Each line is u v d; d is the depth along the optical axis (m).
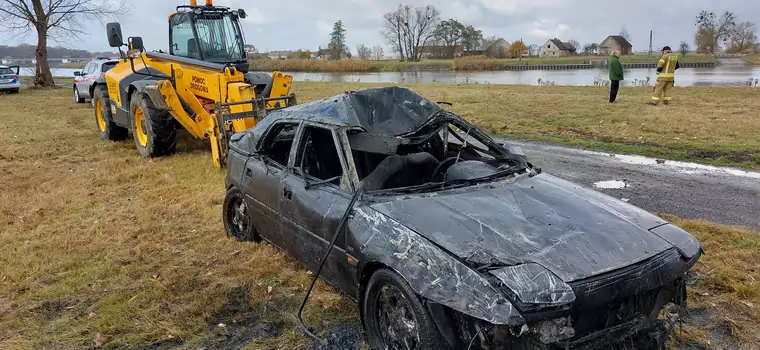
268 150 5.07
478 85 24.38
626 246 3.15
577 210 3.59
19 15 28.48
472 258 2.92
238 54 9.89
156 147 9.36
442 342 2.94
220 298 4.29
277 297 4.30
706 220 5.77
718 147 9.28
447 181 4.07
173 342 3.75
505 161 4.62
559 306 2.70
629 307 3.04
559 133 11.14
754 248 4.88
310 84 25.73
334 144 4.44
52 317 4.12
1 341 3.77
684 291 3.35
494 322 2.63
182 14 9.60
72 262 5.04
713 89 19.09
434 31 90.44
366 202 3.65
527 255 2.98
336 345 3.63
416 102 4.64
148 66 10.34
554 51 106.81
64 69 58.09
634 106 14.40
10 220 6.32
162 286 4.51
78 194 7.32
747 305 3.94
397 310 3.22
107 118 11.16
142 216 6.30
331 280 3.89
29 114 16.53
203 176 8.12
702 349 3.48
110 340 3.76
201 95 9.27
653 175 7.73
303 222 4.10
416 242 3.14
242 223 5.46
